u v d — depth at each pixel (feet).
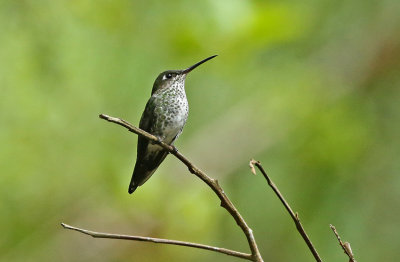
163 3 37.76
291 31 37.06
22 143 37.58
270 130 43.65
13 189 37.37
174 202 36.40
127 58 38.86
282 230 37.55
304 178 39.27
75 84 38.34
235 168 43.75
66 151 38.17
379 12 47.01
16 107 37.63
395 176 38.73
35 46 37.68
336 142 39.83
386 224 36.88
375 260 35.81
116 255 36.06
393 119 42.55
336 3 46.06
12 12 37.86
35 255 37.37
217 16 36.29
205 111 43.09
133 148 38.73
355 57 45.88
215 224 36.63
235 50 36.94
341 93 44.19
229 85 42.37
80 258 37.22
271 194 38.63
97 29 38.81
